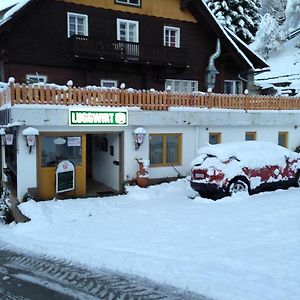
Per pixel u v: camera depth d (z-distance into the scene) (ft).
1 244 29.73
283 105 62.34
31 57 59.00
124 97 46.80
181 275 21.07
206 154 40.78
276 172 43.39
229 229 29.30
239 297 17.95
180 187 47.21
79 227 33.04
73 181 43.57
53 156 43.04
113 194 46.37
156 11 69.36
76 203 40.68
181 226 31.14
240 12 127.85
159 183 49.32
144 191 44.98
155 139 49.70
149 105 48.52
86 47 60.08
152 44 69.36
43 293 20.01
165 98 49.80
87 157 57.36
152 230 30.66
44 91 41.78
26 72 58.95
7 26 55.16
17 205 40.01
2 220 42.52
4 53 56.90
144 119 47.52
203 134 53.42
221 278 20.30
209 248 25.34
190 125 51.55
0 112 46.93
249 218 31.89
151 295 19.16
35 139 40.86
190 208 37.22
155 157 49.80
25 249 27.96
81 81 63.77
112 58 62.18
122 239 28.78
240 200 38.65
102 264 23.73
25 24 58.29
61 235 31.01
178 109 50.52
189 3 70.95
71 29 62.39
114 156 48.93
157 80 70.64
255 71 79.30
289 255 23.15
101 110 44.39
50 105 41.86
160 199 42.86
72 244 28.40
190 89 74.38
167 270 21.91
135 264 23.18
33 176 41.32
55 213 37.19
